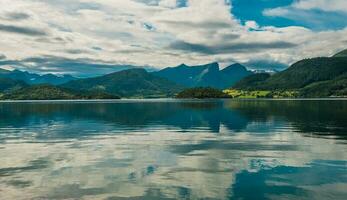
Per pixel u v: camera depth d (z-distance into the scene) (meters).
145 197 22.38
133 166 31.09
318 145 42.50
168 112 124.75
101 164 31.95
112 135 54.44
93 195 22.77
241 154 36.84
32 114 116.88
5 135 54.72
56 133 57.44
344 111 117.12
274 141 46.47
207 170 29.44
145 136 53.03
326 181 25.80
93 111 136.50
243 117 94.25
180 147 41.84
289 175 27.61
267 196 22.44
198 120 85.06
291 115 100.12
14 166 31.17
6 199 21.98
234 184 25.14
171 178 26.88
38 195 22.75
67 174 28.19
